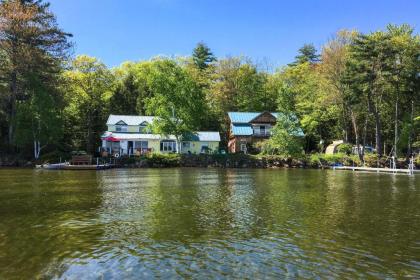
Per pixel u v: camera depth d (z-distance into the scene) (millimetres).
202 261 10555
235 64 84562
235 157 59000
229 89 83062
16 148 57250
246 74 83938
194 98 62562
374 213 17625
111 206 18969
